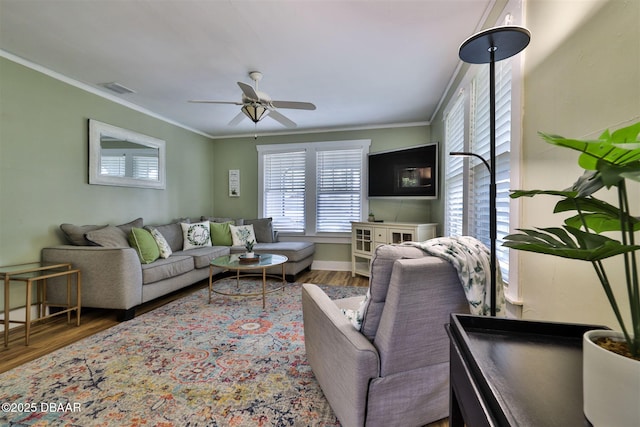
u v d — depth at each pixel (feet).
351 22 6.70
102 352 6.80
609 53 2.95
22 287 8.54
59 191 9.53
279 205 17.16
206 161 17.30
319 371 5.07
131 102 12.05
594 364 1.62
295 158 16.93
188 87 10.48
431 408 4.23
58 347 7.06
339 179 16.24
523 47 3.51
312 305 5.38
